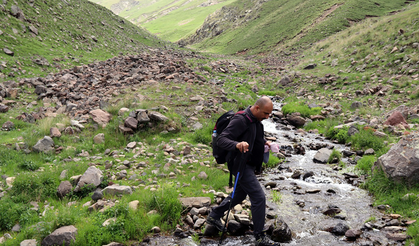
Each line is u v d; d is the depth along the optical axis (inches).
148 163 290.7
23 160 290.4
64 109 472.7
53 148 325.1
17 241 160.2
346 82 666.2
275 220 171.6
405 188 206.4
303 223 182.2
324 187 242.4
